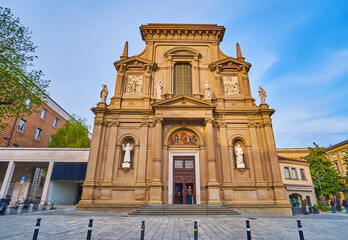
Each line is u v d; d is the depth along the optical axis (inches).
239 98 954.7
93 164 808.9
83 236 344.8
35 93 683.4
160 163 798.5
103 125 879.7
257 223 506.3
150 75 976.3
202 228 428.8
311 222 544.4
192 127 896.3
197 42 1056.8
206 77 999.0
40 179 1305.4
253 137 879.1
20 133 1264.8
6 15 595.2
